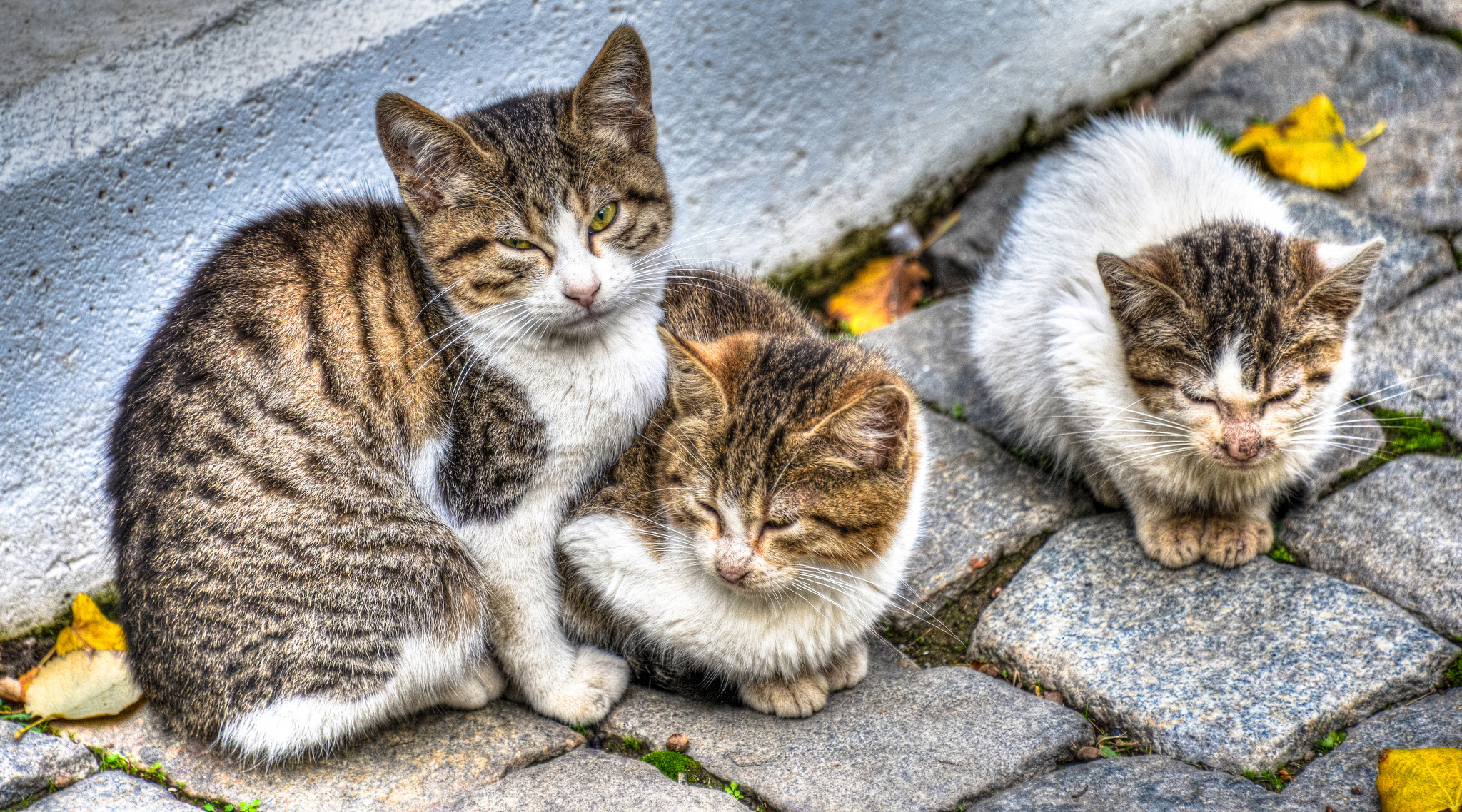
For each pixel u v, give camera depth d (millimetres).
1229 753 1426
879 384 1440
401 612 1459
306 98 1549
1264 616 1482
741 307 1551
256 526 1448
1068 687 1472
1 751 1452
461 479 1465
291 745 1448
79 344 1526
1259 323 1489
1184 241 1526
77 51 1510
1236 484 1521
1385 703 1440
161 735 1469
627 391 1486
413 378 1465
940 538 1551
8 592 1535
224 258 1485
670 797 1422
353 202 1505
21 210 1496
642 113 1498
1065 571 1524
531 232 1471
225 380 1460
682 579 1476
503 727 1478
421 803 1434
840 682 1488
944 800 1415
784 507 1446
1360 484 1537
